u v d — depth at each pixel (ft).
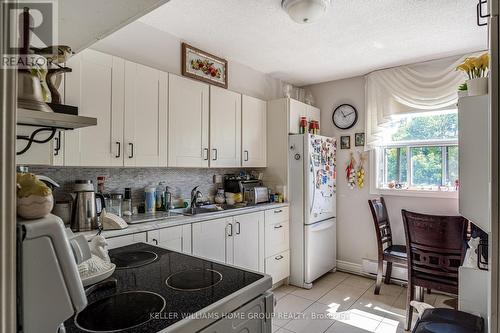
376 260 11.66
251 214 9.56
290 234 11.07
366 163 11.95
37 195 2.09
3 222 1.48
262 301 3.67
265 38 8.84
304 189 10.73
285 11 7.13
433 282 7.60
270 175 11.57
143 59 8.14
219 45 9.37
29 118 2.54
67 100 5.99
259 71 11.80
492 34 2.82
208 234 8.17
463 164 4.21
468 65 4.93
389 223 11.06
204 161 8.95
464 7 7.02
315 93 13.50
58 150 5.82
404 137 11.24
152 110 7.57
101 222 6.43
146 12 2.97
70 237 3.32
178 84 8.24
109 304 3.10
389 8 7.09
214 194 10.67
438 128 10.55
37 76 2.59
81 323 2.72
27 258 2.00
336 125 12.72
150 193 8.38
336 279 11.50
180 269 4.20
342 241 12.55
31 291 2.01
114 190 7.85
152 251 5.16
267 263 10.09
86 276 3.37
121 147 6.90
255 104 11.02
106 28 3.28
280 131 11.28
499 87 2.79
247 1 6.92
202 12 7.44
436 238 7.50
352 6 7.00
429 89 10.26
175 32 8.61
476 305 5.08
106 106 6.63
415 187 10.94
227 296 3.26
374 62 10.71
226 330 3.12
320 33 8.46
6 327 1.49
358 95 12.25
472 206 4.13
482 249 5.68
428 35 8.52
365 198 11.94
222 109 9.61
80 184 6.44
